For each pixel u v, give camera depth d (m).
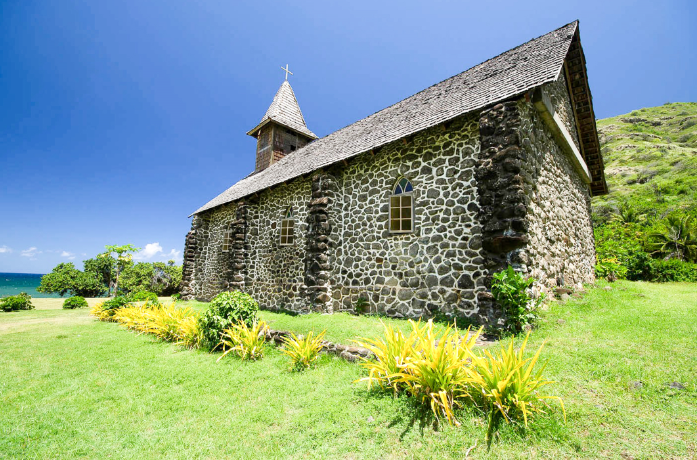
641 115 93.06
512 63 8.14
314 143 15.69
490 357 3.25
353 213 9.34
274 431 3.42
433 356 3.47
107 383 4.96
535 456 2.60
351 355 5.10
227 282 13.67
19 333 9.30
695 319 5.46
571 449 2.63
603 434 2.76
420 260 7.54
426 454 2.76
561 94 8.98
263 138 20.47
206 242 18.11
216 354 6.36
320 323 6.95
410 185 8.18
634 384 3.42
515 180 5.71
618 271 13.50
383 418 3.33
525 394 3.01
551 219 7.64
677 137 69.25
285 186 12.02
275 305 11.62
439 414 3.24
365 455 2.86
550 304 6.54
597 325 5.34
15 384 5.01
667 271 12.99
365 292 8.58
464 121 7.20
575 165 10.16
